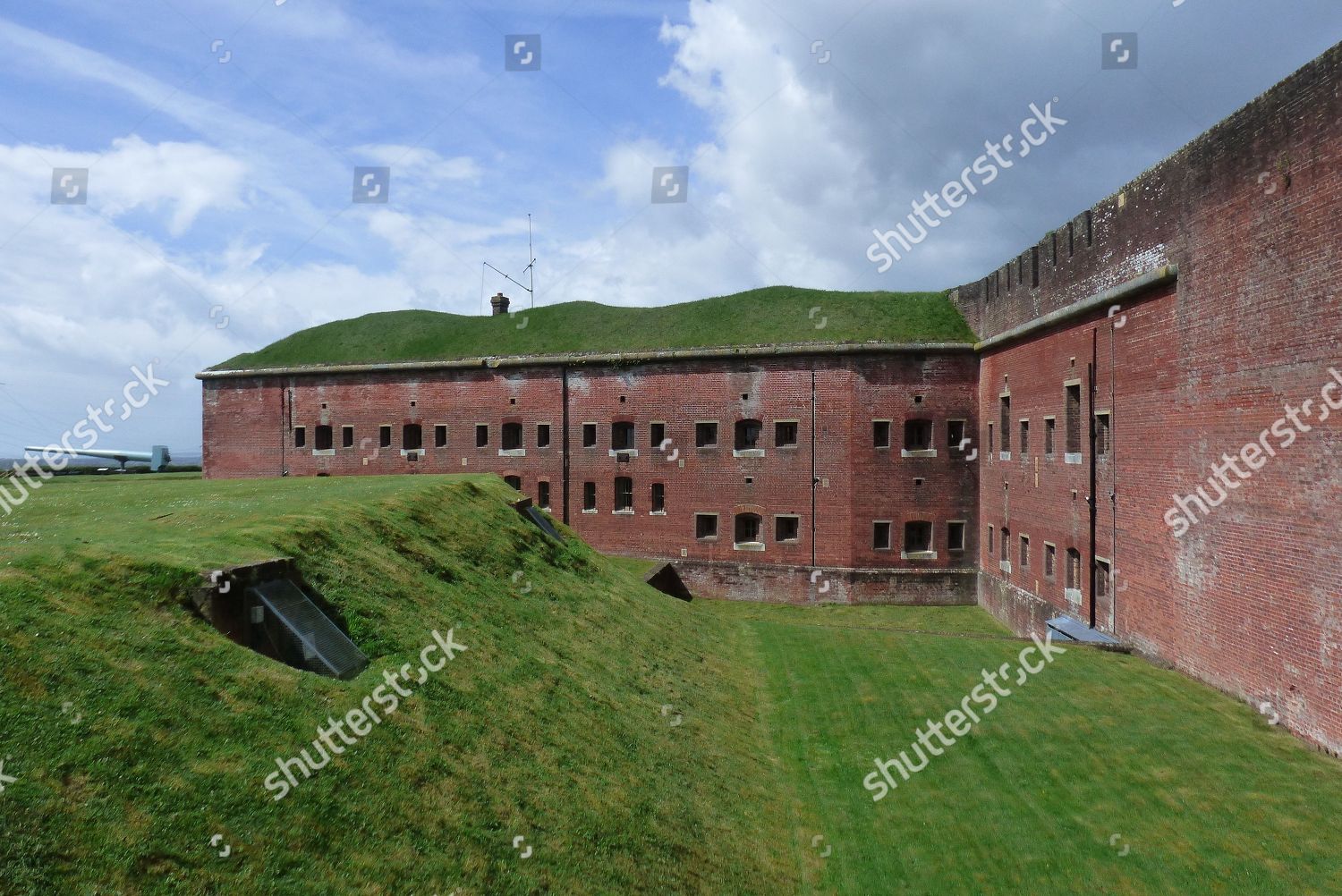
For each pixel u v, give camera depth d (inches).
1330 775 455.2
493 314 1646.2
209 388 1611.7
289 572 397.7
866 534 1179.9
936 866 388.8
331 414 1517.0
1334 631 471.8
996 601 1064.8
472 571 578.6
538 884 291.6
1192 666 617.9
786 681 661.9
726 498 1248.8
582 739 415.2
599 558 877.2
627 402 1315.2
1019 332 963.3
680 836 367.6
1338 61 467.2
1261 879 368.5
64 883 202.1
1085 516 793.6
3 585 281.0
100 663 271.3
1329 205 474.6
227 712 285.3
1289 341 508.7
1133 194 704.4
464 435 1421.0
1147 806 437.4
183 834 232.2
